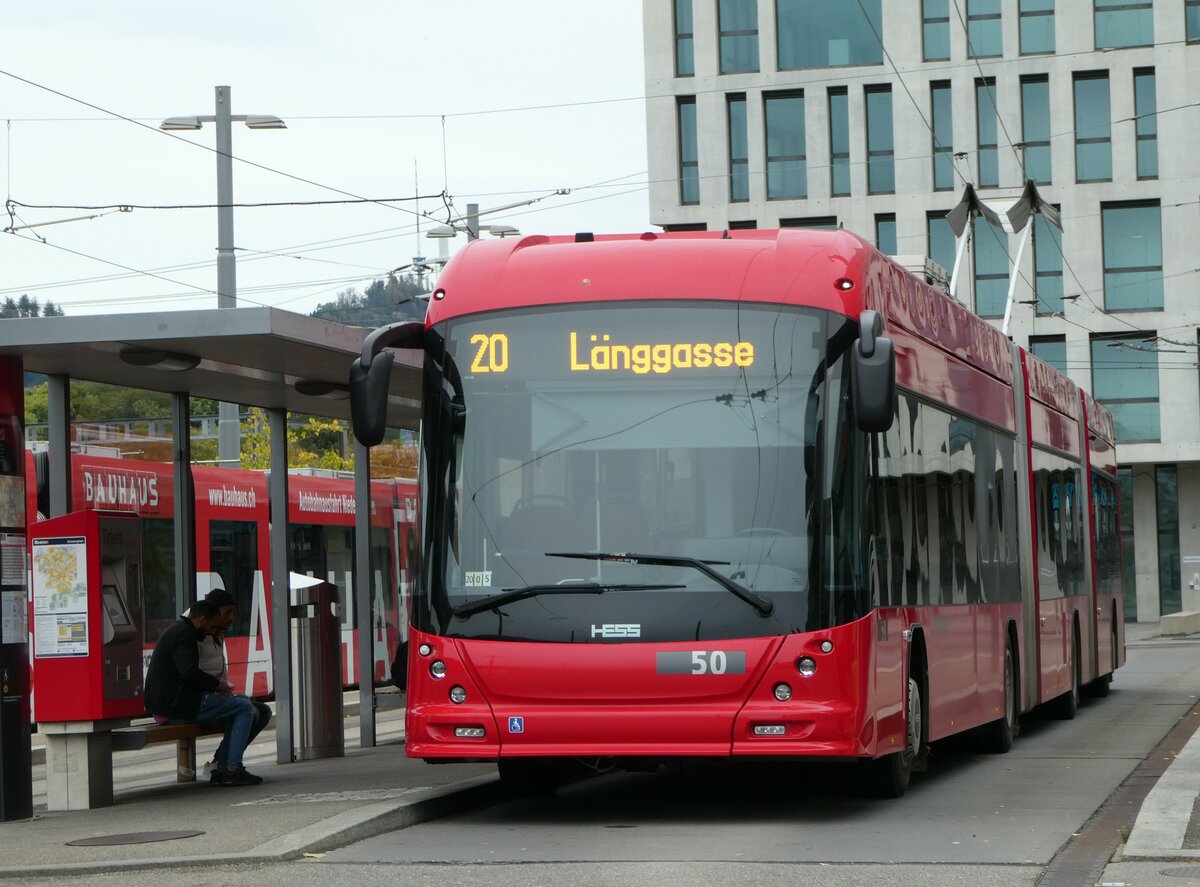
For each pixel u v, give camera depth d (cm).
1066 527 2356
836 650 1216
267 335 1446
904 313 1448
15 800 1416
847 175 5494
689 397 1259
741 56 5525
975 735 1844
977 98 5472
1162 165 5438
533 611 1237
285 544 1861
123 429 4119
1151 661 3997
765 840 1176
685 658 1215
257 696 2927
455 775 1633
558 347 1277
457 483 1270
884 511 1304
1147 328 5481
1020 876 1013
